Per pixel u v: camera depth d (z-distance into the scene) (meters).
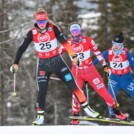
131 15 61.59
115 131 14.14
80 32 21.03
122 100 57.66
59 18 39.81
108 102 21.30
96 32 60.38
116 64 23.16
